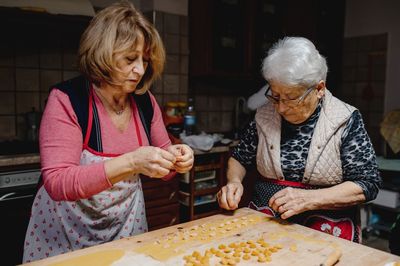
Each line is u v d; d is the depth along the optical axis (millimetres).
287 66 1153
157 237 1114
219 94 3342
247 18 3008
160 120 1371
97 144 1149
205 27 2850
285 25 3242
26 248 1245
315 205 1180
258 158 1430
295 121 1301
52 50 2463
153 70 1202
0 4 1919
